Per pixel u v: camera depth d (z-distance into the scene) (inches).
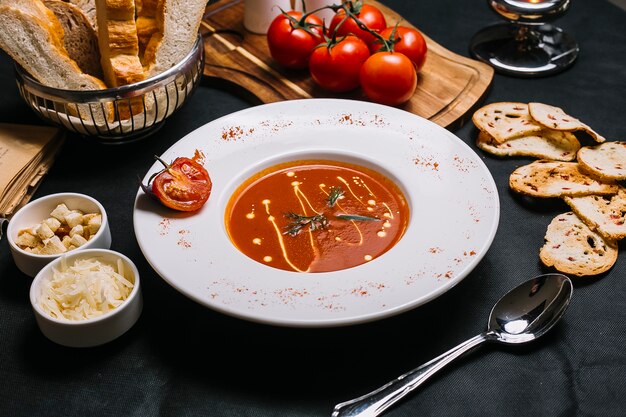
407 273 26.1
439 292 25.1
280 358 26.0
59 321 25.2
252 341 26.5
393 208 29.4
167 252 27.0
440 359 25.3
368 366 25.7
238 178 30.1
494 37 39.5
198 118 35.6
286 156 31.0
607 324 26.9
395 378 25.4
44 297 26.0
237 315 24.6
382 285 25.7
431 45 38.6
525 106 34.9
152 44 32.2
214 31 39.8
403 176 29.7
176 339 26.7
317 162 31.3
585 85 36.8
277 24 36.2
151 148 33.9
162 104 32.4
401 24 40.0
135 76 31.6
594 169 30.9
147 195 28.6
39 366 26.1
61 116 31.4
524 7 36.4
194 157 30.6
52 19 31.1
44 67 30.9
